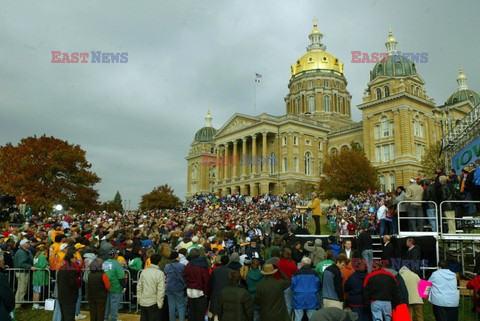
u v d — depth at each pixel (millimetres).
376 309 10195
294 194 59938
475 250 18031
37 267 14688
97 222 26391
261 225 29688
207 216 37719
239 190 88000
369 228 26422
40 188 53531
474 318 13945
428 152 59000
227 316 9438
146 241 16766
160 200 106375
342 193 57750
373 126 72375
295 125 83188
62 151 56062
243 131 87750
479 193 16719
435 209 15797
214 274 11562
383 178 68750
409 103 68562
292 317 12414
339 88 99938
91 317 11359
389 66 73438
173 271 11945
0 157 57375
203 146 119875
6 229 24172
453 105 76438
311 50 106938
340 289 10758
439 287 11320
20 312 14258
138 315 14375
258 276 11367
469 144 24328
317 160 85562
